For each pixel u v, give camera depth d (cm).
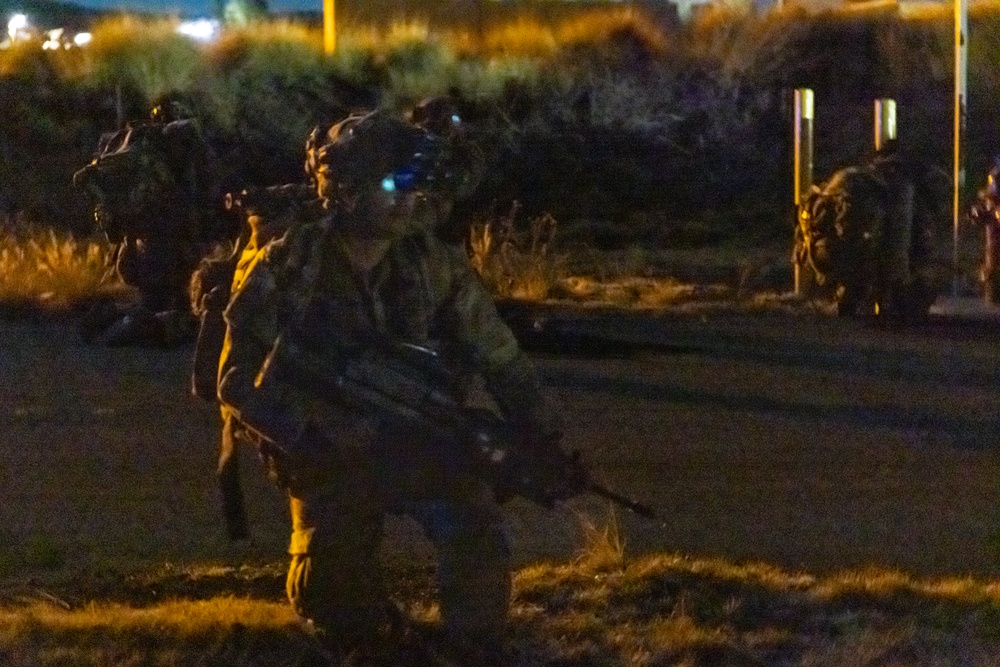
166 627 768
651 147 3591
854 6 4134
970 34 4031
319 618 708
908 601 852
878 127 2214
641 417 1423
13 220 2906
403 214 687
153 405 1457
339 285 691
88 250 2356
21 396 1497
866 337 1938
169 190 1795
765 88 3831
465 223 2317
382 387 673
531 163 3462
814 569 947
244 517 766
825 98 3859
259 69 3519
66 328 1953
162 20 3816
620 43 3938
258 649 747
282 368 668
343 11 4012
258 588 891
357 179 681
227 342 684
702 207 3453
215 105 3378
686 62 3894
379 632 721
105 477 1180
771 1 4459
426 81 3584
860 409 1472
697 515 1080
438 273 718
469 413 684
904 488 1165
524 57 3809
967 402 1511
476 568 695
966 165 3478
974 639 788
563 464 687
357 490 689
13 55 3653
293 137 3356
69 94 3478
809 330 1994
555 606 827
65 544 995
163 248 1812
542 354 1772
